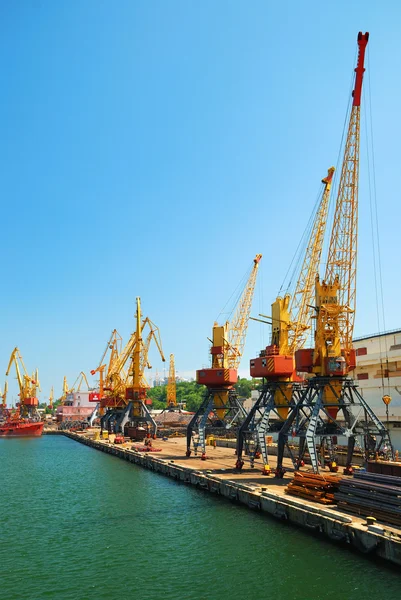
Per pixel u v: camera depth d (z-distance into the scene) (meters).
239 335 107.81
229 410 84.50
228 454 85.88
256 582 30.33
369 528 32.66
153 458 80.69
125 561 35.03
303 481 44.25
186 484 65.12
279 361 65.44
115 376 160.25
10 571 33.41
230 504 51.44
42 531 43.66
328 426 57.62
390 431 71.50
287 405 65.00
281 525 41.75
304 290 86.25
